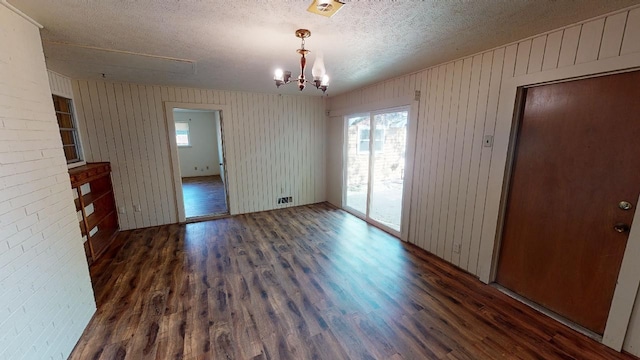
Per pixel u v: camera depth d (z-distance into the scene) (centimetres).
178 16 174
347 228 412
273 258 310
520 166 229
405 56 258
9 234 130
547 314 212
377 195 447
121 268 287
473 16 172
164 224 430
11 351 127
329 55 256
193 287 250
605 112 176
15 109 142
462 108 267
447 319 207
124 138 388
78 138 357
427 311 216
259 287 251
